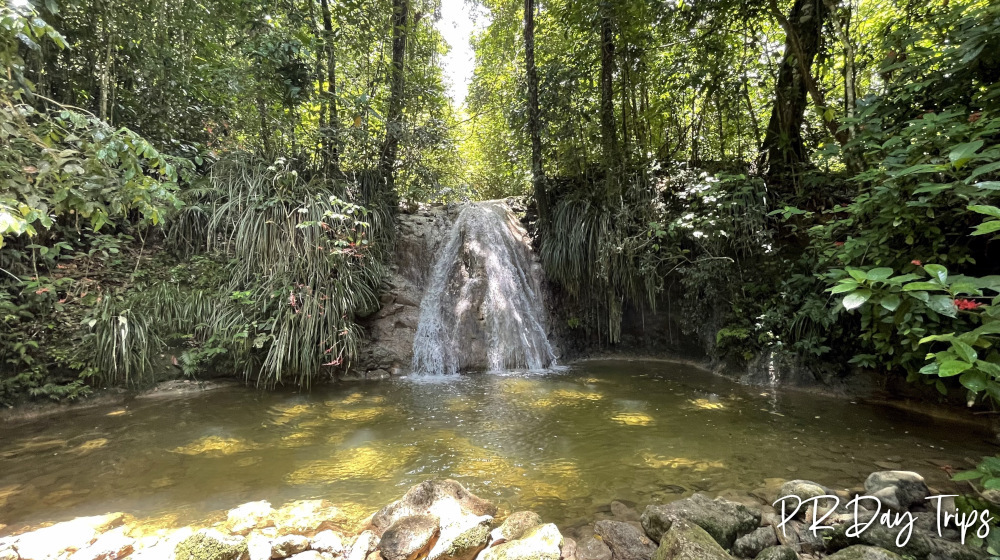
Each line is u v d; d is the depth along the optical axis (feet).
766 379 16.06
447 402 14.48
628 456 10.22
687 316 20.02
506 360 19.76
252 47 16.97
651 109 20.26
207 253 17.04
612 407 13.83
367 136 20.40
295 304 15.62
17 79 9.91
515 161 26.86
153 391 14.74
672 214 19.08
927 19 12.84
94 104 16.69
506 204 26.76
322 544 6.87
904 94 11.19
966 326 9.66
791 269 16.14
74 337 13.48
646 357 21.44
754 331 16.83
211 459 10.09
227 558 6.19
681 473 9.34
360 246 18.08
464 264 22.06
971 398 10.00
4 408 12.28
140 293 15.15
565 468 9.68
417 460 10.12
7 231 8.23
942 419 12.09
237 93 17.87
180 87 18.47
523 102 22.81
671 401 14.39
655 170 19.99
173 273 16.15
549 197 23.36
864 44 17.34
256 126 19.31
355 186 20.31
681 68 19.49
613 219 20.16
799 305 15.69
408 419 12.82
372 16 20.88
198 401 14.28
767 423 12.14
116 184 10.56
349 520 7.70
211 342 15.29
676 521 6.87
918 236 10.55
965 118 9.59
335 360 16.51
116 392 14.12
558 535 6.84
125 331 13.99
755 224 16.80
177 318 15.34
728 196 17.39
